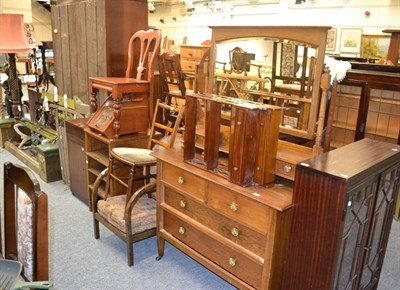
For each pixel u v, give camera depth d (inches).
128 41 136.9
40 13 369.7
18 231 57.1
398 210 129.2
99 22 132.2
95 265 98.2
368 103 133.4
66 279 91.7
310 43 74.7
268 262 71.9
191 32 318.0
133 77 137.1
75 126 130.0
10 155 187.2
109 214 101.5
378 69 135.3
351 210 62.1
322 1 223.8
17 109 193.5
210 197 81.2
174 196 92.2
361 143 80.3
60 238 110.7
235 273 80.4
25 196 53.9
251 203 72.6
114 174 114.8
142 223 97.9
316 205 61.8
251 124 71.2
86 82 146.6
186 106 84.6
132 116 118.9
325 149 78.2
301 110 79.5
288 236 67.6
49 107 160.2
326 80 72.9
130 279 93.0
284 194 71.7
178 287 90.7
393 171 74.6
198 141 90.8
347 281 70.1
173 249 107.7
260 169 73.6
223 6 281.7
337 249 60.7
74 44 148.9
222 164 85.0
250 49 85.6
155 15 352.2
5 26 154.3
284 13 243.6
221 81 93.7
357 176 59.8
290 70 79.4
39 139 178.7
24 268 55.8
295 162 73.0
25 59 271.6
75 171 136.7
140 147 121.0
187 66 160.1
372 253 78.6
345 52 218.2
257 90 86.5
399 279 96.6
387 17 199.6
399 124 133.0
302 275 66.1
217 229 82.4
